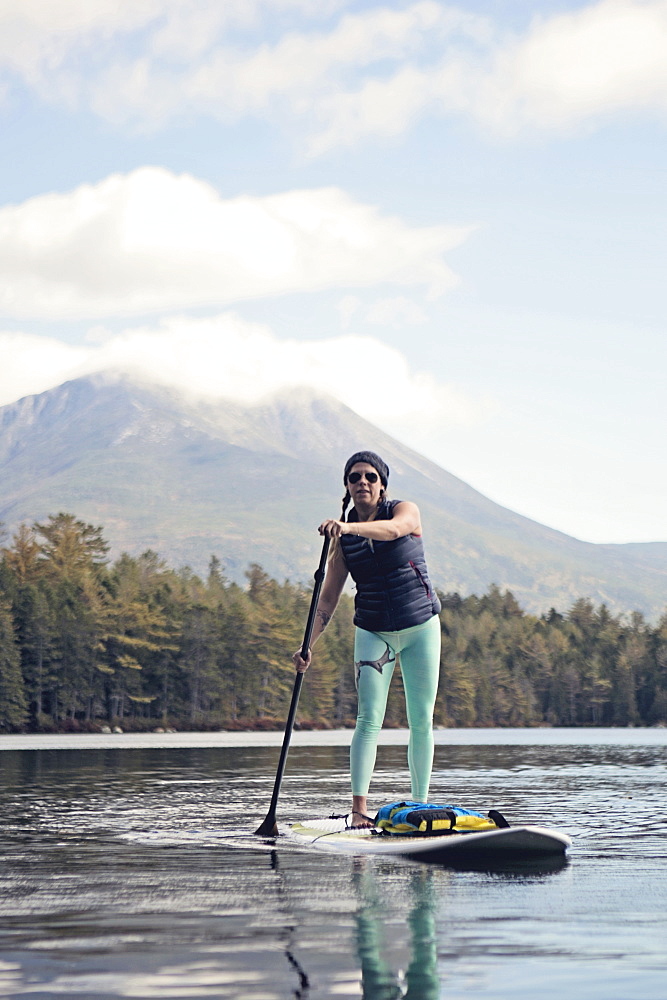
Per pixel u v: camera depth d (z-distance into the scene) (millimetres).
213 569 182625
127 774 16875
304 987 3721
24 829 8602
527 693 167250
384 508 9016
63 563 125500
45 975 3855
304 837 7840
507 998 3594
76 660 97062
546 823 9156
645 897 5422
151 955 4156
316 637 9281
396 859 6859
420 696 8961
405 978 3834
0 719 91062
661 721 166375
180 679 109750
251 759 23656
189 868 6465
